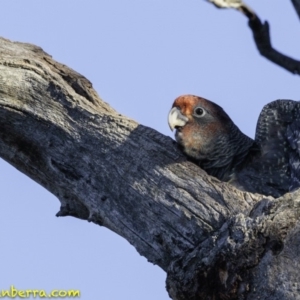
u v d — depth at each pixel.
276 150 15.05
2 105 13.72
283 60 10.24
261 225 11.12
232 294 11.18
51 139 13.66
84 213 13.95
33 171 14.05
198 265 11.58
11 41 14.43
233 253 11.20
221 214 11.94
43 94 13.76
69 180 13.53
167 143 13.05
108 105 14.03
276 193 14.72
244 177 15.12
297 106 14.91
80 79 14.03
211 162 15.38
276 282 10.87
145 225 12.63
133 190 12.79
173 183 12.52
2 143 14.02
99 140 13.32
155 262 12.59
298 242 10.91
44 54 14.38
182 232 12.19
